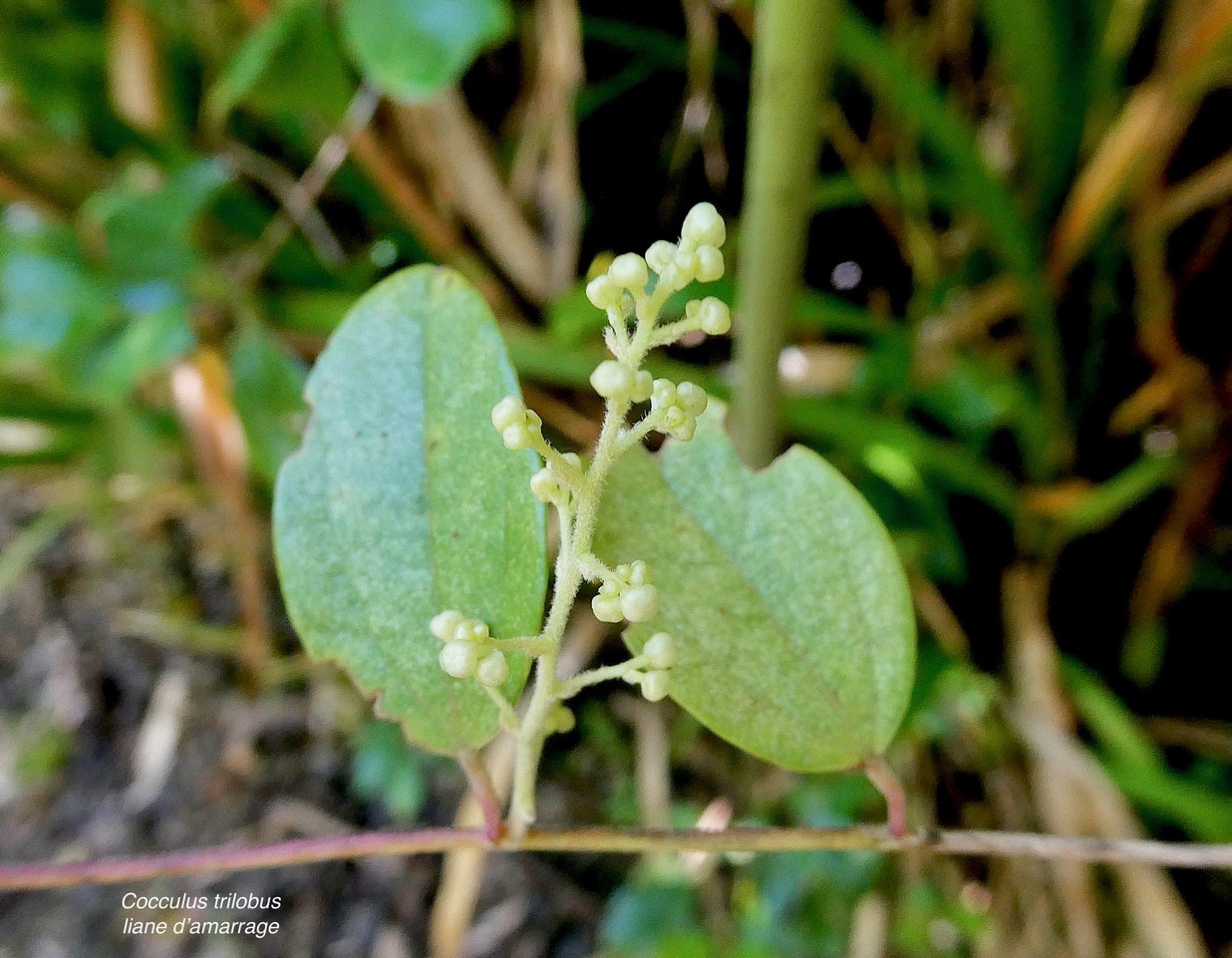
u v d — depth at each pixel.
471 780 0.08
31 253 0.20
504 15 0.15
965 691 0.20
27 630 0.25
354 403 0.09
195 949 0.20
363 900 0.20
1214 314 0.22
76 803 0.22
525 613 0.08
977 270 0.23
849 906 0.19
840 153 0.23
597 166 0.23
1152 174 0.20
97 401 0.22
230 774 0.22
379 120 0.22
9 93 0.22
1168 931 0.17
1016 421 0.21
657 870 0.20
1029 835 0.09
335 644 0.08
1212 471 0.20
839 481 0.09
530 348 0.20
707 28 0.21
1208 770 0.20
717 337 0.23
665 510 0.09
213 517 0.26
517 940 0.19
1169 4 0.20
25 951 0.20
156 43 0.23
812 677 0.09
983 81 0.23
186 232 0.21
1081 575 0.22
